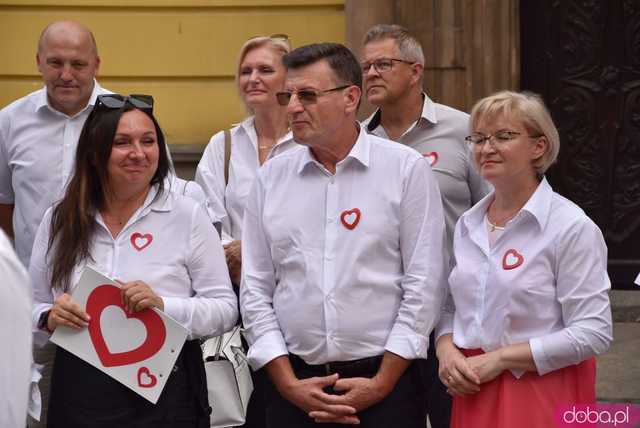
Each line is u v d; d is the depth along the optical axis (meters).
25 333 3.93
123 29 11.43
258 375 7.33
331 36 11.28
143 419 5.80
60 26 7.71
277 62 7.75
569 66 11.25
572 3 11.18
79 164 6.04
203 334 5.98
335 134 5.93
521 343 5.53
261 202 6.14
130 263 5.99
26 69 11.43
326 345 5.84
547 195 5.62
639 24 11.16
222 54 11.41
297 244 5.93
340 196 5.93
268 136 7.80
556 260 5.52
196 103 11.46
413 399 5.94
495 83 10.91
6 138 7.98
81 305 5.79
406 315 5.84
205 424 6.00
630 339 10.16
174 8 11.41
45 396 7.42
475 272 5.70
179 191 6.61
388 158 5.96
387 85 7.27
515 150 5.61
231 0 11.35
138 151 5.91
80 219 5.99
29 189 7.86
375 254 5.88
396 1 10.95
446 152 7.25
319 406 5.78
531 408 5.53
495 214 5.77
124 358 5.78
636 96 11.23
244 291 6.14
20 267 3.95
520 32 11.22
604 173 11.34
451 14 10.88
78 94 7.73
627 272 11.35
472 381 5.57
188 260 6.09
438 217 5.97
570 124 11.31
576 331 5.45
